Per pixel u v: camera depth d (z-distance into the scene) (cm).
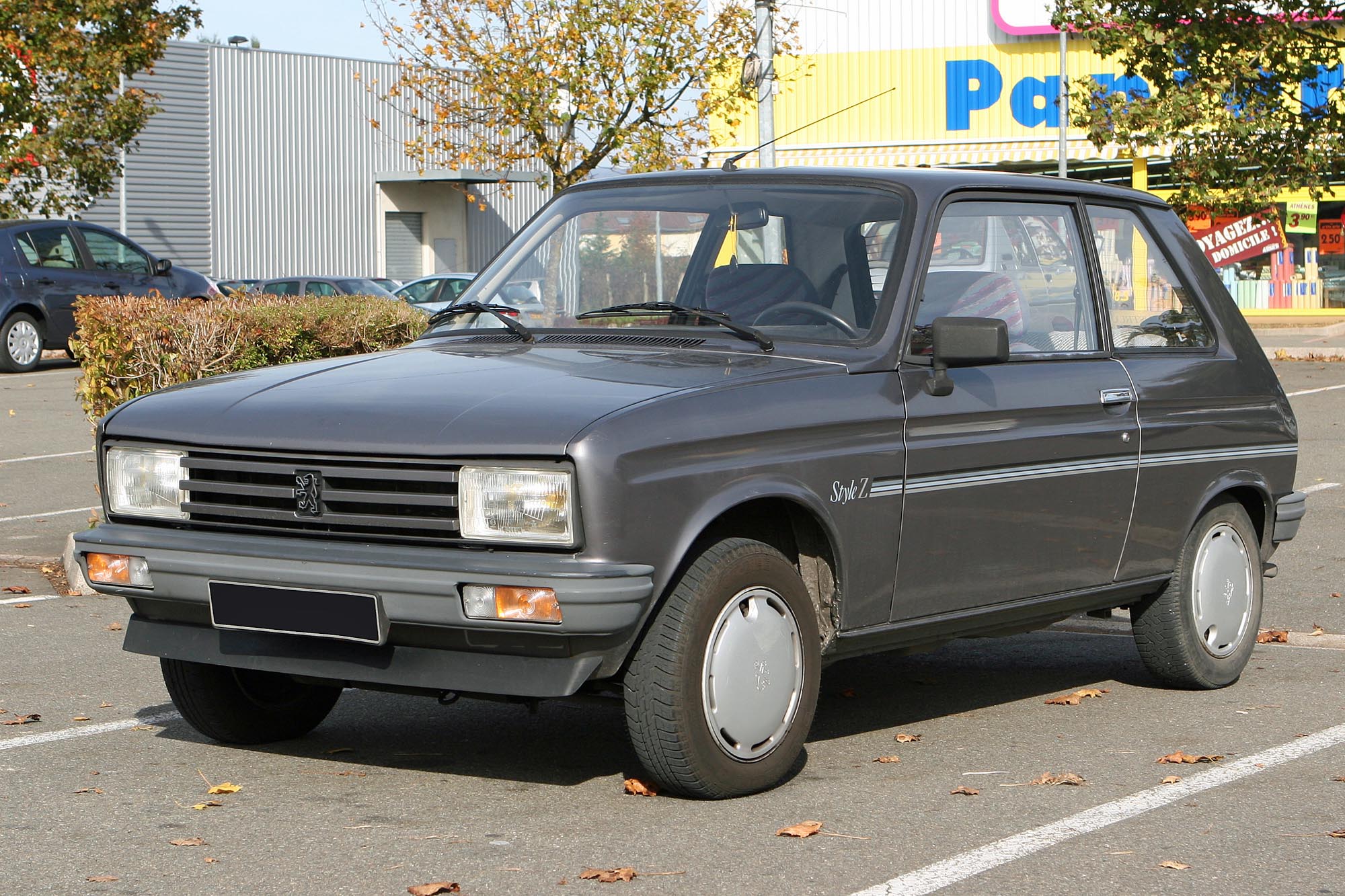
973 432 599
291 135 5288
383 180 5494
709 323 600
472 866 468
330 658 522
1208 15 2628
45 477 1511
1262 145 2648
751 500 527
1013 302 638
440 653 506
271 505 527
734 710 525
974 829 506
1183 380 699
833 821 514
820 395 552
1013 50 3975
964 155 4038
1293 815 523
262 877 459
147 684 732
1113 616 923
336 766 587
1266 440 745
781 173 648
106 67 3108
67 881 457
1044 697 712
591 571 478
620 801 536
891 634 584
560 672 491
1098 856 479
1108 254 695
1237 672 731
